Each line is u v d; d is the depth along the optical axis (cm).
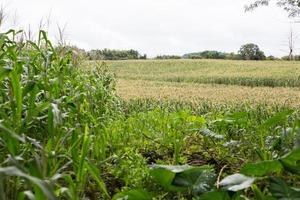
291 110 363
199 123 502
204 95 1725
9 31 390
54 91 379
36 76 376
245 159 403
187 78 3603
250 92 1980
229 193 235
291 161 250
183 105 1015
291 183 310
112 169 355
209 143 472
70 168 350
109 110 559
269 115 702
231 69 4681
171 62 5566
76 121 414
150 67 5059
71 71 504
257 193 266
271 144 364
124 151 419
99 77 654
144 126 526
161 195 304
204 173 263
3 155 286
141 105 998
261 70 4428
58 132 316
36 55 409
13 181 261
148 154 434
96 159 379
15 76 284
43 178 224
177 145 383
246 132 474
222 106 921
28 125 311
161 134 496
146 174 315
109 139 438
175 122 484
